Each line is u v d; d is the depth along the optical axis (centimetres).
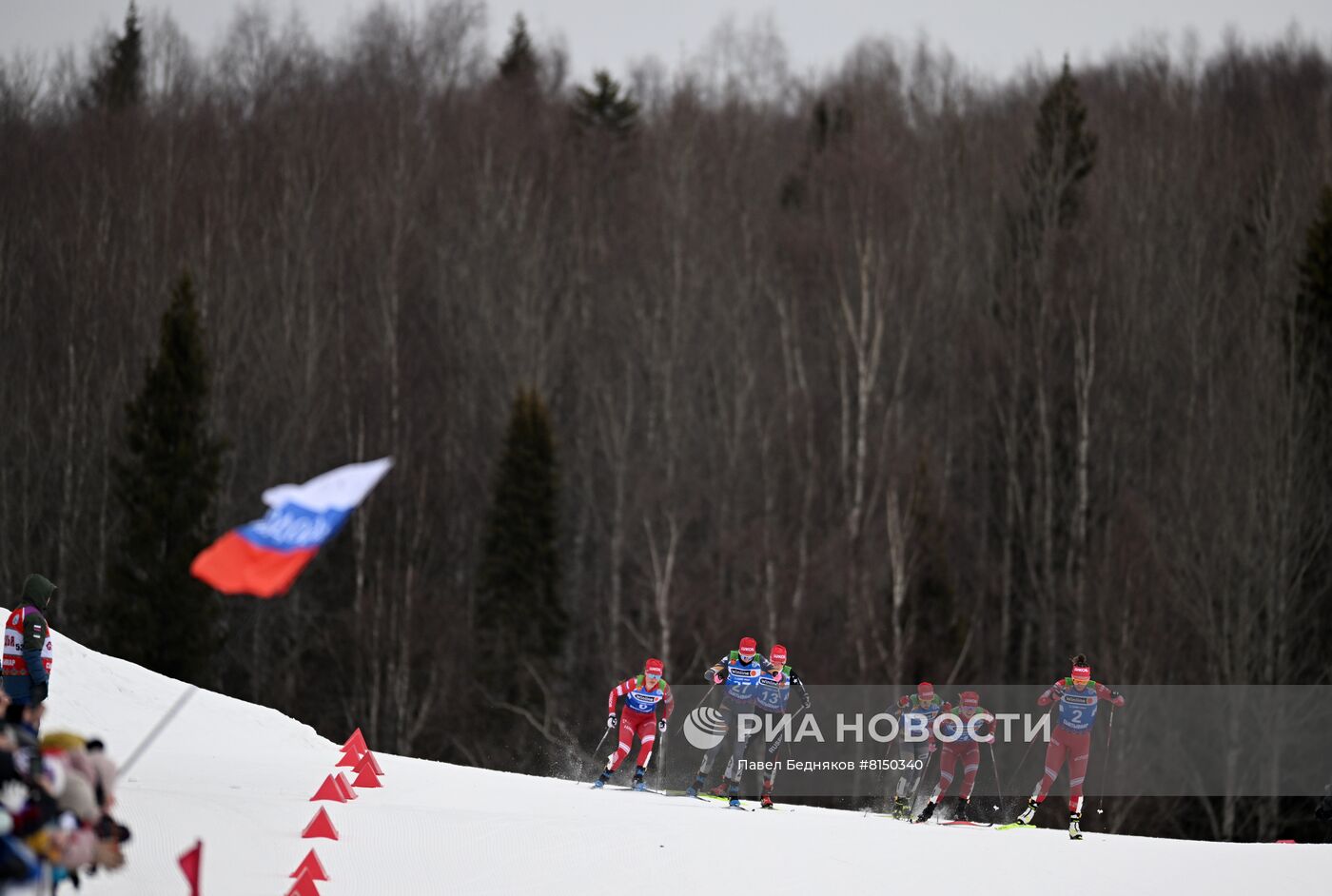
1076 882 2270
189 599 6700
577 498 8650
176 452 6838
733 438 8375
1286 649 6462
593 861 2111
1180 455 7319
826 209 9188
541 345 8650
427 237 9362
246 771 2777
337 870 1923
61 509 7912
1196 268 8312
